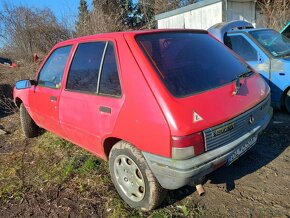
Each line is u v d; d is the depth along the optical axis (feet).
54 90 13.44
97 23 37.40
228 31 20.79
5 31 38.70
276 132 15.26
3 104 26.11
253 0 40.60
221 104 9.24
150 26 58.80
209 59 11.02
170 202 10.52
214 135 8.71
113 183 11.05
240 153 9.64
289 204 9.93
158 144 8.61
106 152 11.12
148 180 9.34
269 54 18.30
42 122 15.58
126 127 9.44
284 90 17.70
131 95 9.34
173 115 8.36
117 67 10.02
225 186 11.16
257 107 10.29
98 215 10.39
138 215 10.03
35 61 33.50
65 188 12.17
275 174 11.62
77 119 11.82
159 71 9.30
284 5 38.22
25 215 10.87
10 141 18.26
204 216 9.73
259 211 9.73
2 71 36.40
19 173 13.84
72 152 15.17
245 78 11.02
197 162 8.36
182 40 11.23
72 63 12.48
